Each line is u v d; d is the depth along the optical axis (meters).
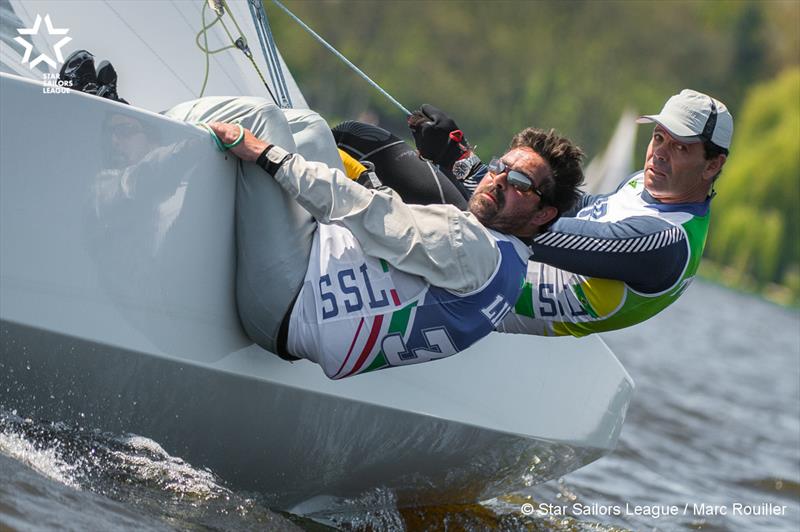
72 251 8.96
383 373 11.77
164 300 9.62
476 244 10.15
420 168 13.06
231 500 10.90
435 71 170.25
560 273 12.80
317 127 11.22
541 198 10.32
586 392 14.48
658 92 177.75
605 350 14.73
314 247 10.18
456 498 14.84
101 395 9.67
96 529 8.52
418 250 9.99
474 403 12.84
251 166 10.05
